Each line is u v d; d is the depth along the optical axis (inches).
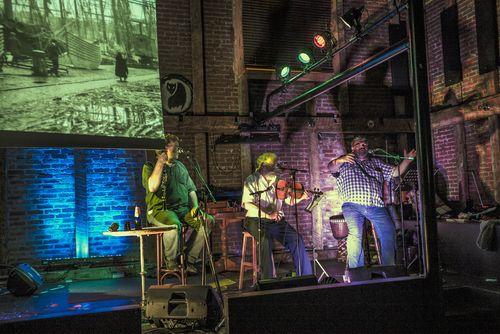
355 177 188.4
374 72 300.0
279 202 189.2
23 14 180.7
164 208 191.8
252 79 276.7
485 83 259.0
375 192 186.2
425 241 131.6
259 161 189.9
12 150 233.6
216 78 271.3
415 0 139.6
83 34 196.5
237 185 269.4
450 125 286.4
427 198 134.2
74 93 191.2
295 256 182.9
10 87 175.6
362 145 193.0
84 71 195.0
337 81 191.0
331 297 117.4
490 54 256.4
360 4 295.3
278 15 284.8
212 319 132.6
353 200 187.2
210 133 266.7
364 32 182.1
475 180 268.2
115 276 237.0
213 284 207.9
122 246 248.4
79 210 242.5
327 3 295.1
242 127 263.6
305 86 286.5
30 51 181.5
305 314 115.0
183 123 260.2
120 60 206.7
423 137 137.1
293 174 185.3
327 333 116.2
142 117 209.5
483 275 202.4
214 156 266.2
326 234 282.5
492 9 255.6
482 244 196.2
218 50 272.8
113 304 173.9
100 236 245.3
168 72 260.8
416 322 125.6
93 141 195.5
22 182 234.7
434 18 299.4
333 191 285.9
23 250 233.1
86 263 238.8
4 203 230.4
